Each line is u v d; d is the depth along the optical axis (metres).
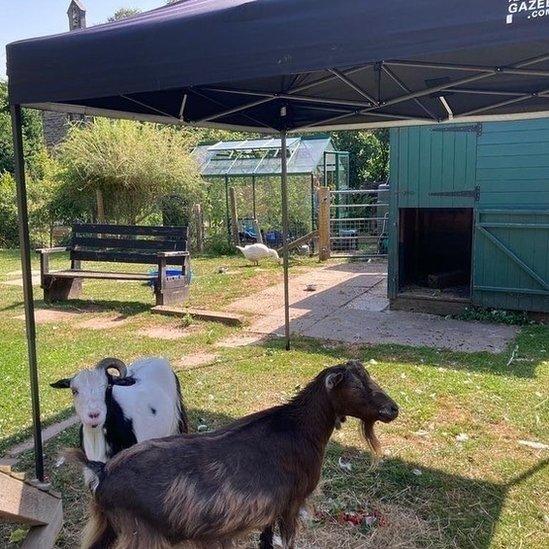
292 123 6.08
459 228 9.43
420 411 4.53
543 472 3.62
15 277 11.73
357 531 3.03
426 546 2.92
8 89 3.30
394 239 8.02
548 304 7.16
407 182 7.82
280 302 8.71
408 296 8.05
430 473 3.62
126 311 8.25
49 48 3.11
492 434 4.15
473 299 7.63
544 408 4.57
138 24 2.87
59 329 7.24
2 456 3.90
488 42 2.14
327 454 3.85
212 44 2.67
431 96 4.66
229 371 5.55
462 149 7.39
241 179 15.98
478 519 3.14
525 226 7.12
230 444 2.35
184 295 8.92
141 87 2.87
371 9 2.34
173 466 2.22
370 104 4.84
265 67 2.57
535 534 3.00
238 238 15.44
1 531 3.05
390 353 6.06
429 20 2.24
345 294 9.21
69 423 4.40
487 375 5.32
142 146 15.42
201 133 22.20
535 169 7.02
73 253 9.44
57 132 23.27
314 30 2.46
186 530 2.14
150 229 9.11
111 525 2.22
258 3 2.56
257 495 2.25
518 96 4.53
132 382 3.17
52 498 3.00
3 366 5.72
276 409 2.60
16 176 3.43
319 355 6.03
